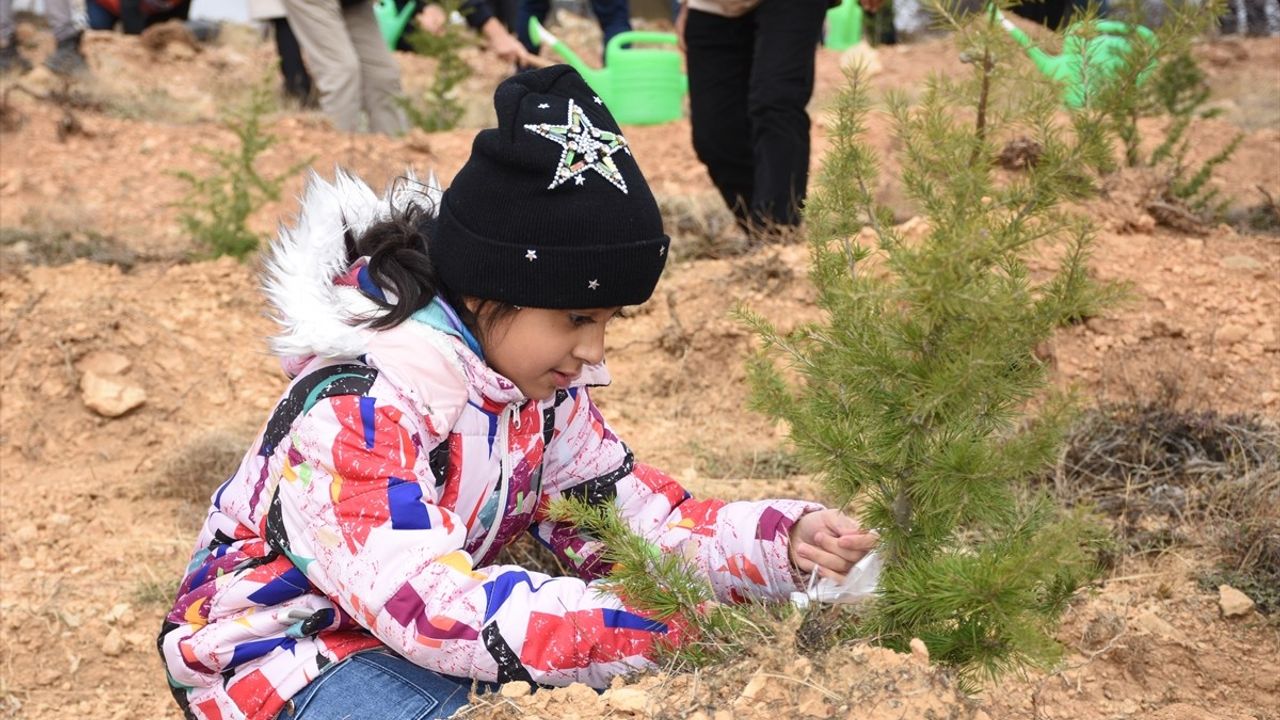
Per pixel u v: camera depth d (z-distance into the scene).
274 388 4.55
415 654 1.82
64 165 7.11
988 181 1.78
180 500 3.91
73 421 4.31
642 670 1.87
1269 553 2.99
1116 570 3.04
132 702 3.00
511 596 1.84
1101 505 3.30
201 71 11.25
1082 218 1.81
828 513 2.03
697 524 2.12
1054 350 4.09
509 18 10.11
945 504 1.79
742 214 5.53
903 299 1.78
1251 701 2.61
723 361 4.45
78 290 4.84
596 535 2.19
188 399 4.45
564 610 1.85
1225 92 8.92
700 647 1.88
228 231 5.45
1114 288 1.80
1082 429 3.56
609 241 1.80
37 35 11.67
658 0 15.77
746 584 2.06
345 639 1.96
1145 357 4.09
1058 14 6.17
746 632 1.88
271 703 1.91
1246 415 3.77
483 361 1.90
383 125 8.16
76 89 8.39
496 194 1.80
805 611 1.90
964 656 1.83
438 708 1.88
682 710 1.76
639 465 2.22
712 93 5.30
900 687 1.71
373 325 1.86
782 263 4.65
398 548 1.80
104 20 12.41
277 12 7.79
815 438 1.90
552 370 1.91
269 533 1.90
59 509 3.84
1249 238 4.82
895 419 1.84
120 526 3.77
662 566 1.93
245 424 4.28
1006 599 1.70
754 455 3.89
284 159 7.16
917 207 1.94
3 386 4.38
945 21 1.92
